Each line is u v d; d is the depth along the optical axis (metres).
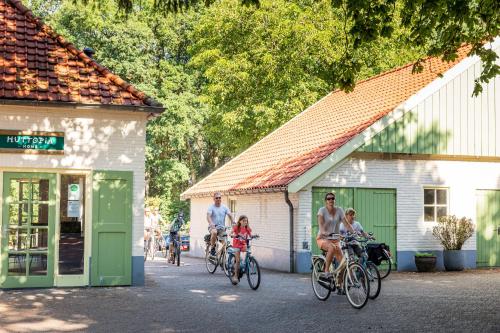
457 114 22.39
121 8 12.50
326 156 20.59
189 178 54.28
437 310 12.09
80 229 15.80
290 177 20.78
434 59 24.88
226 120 34.25
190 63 37.06
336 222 13.33
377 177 21.42
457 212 22.31
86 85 15.94
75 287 15.64
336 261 13.58
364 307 12.46
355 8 12.30
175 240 23.94
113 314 11.69
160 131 46.22
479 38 13.55
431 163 22.06
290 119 33.03
